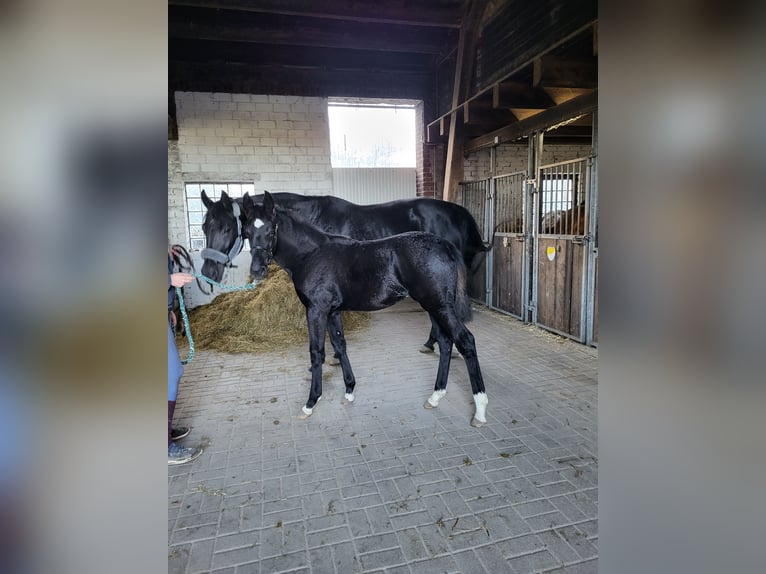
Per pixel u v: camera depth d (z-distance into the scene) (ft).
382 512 5.40
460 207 12.76
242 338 13.24
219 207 10.40
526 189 13.80
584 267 11.57
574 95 12.20
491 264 16.28
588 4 9.89
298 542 4.94
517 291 14.74
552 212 13.43
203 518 5.39
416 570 4.51
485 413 7.89
